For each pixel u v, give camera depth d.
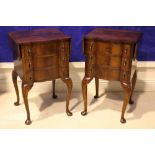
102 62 2.28
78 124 2.41
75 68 2.80
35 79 2.26
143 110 2.61
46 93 2.90
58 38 2.18
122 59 2.20
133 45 2.14
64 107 2.66
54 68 2.27
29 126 2.37
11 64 2.74
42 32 2.37
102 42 2.20
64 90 2.92
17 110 2.59
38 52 2.16
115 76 2.29
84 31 2.66
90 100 2.78
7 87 2.89
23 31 2.41
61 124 2.41
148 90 2.93
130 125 2.40
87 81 2.38
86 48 2.28
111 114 2.55
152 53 2.76
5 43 2.68
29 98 2.80
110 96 2.86
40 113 2.55
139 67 2.82
